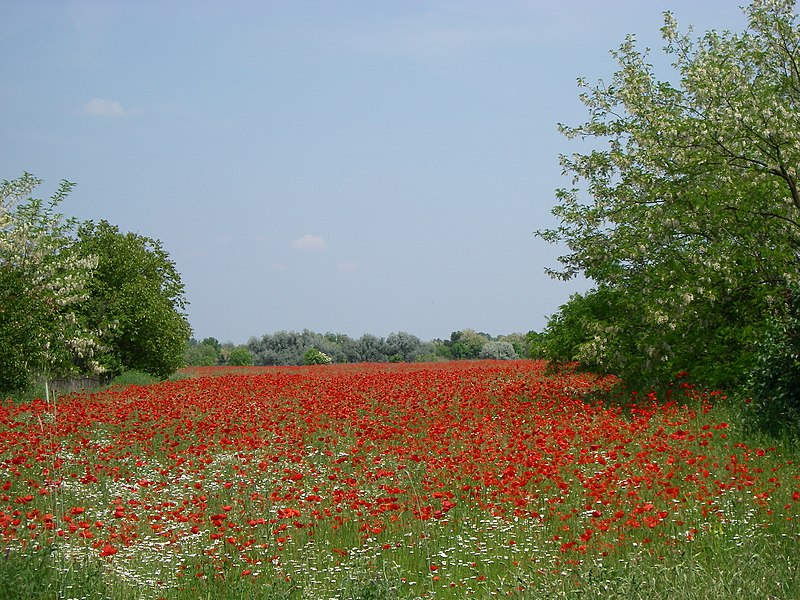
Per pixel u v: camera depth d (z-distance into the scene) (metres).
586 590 6.94
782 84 17.94
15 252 25.45
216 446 16.62
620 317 18.66
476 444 14.12
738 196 17.16
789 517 9.03
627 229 19.17
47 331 26.39
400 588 7.67
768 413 13.46
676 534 8.98
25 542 8.45
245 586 8.10
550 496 10.91
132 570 8.76
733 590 6.81
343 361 64.44
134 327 33.12
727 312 17.81
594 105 20.47
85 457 15.69
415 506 10.59
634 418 15.70
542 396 20.67
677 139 17.86
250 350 67.00
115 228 35.00
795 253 17.39
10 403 22.92
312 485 12.96
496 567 8.75
